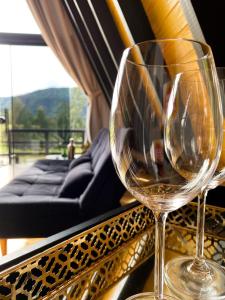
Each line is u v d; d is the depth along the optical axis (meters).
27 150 4.00
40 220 1.61
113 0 0.90
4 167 3.96
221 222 0.64
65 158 3.78
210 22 0.64
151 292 0.47
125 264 0.56
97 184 1.58
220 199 0.67
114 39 1.21
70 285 0.48
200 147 0.34
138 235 0.65
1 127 3.86
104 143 2.12
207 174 0.35
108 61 1.96
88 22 1.78
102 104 3.63
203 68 0.34
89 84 3.58
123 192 1.63
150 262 0.58
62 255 0.50
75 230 0.55
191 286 0.47
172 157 0.34
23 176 2.37
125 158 0.34
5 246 1.86
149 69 0.34
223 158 0.47
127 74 0.33
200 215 0.53
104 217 0.60
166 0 0.63
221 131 0.35
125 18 0.78
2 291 0.41
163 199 0.35
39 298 0.45
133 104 0.33
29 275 0.45
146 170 0.34
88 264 0.54
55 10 3.39
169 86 0.34
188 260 0.56
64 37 3.47
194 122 0.34
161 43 0.41
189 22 0.63
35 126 3.96
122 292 0.49
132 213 0.64
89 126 3.65
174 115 0.34
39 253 0.46
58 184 2.21
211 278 0.49
